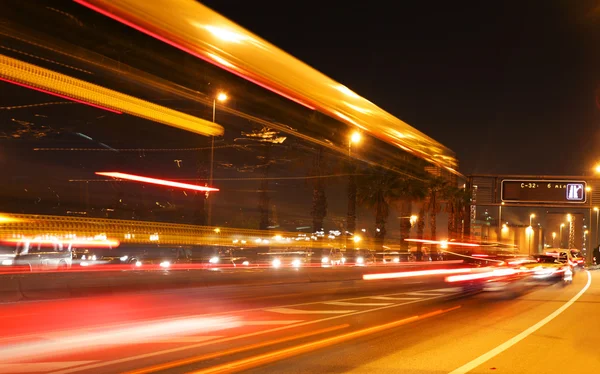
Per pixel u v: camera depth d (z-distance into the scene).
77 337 10.98
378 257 50.19
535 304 18.58
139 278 21.08
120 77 14.50
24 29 11.78
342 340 10.93
